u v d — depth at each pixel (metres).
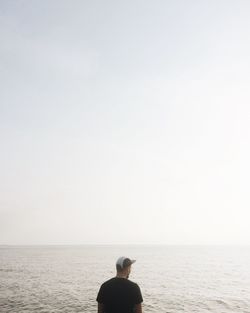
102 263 78.62
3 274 48.56
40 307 24.03
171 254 146.88
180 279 46.12
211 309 24.75
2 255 115.69
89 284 38.12
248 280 46.03
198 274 54.44
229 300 28.77
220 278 48.22
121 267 4.18
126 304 3.92
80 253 143.62
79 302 26.22
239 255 144.12
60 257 106.38
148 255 134.25
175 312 23.44
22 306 24.33
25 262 78.75
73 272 53.75
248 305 26.47
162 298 29.42
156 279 45.84
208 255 140.12
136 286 4.07
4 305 24.56
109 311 3.95
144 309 24.44
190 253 162.50
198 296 30.83
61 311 22.75
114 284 4.07
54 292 31.44
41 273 51.12
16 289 33.03
